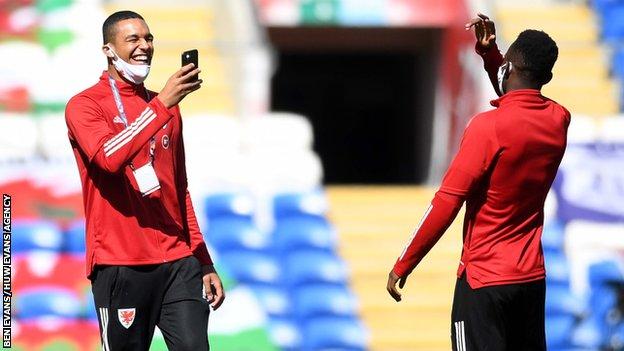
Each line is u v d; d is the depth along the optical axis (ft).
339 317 118.11
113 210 59.26
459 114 147.33
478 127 59.36
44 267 114.42
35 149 119.44
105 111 59.11
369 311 119.34
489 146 59.06
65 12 143.13
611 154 127.85
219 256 118.73
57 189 118.42
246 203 122.31
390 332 117.70
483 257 60.39
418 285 122.21
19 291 112.57
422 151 167.22
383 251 125.90
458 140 147.43
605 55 152.35
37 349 110.01
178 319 59.82
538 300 61.11
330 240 123.85
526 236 60.59
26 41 138.92
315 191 124.88
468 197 60.49
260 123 124.26
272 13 157.38
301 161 124.57
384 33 163.84
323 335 115.85
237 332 114.11
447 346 117.08
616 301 120.88
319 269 120.98
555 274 121.80
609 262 123.24
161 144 60.29
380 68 185.47
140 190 58.39
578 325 119.44
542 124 59.41
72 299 113.09
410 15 156.97
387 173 187.93
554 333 118.83
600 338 119.24
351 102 191.52
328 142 192.03
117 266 59.11
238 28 139.74
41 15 142.20
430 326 118.73
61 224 117.19
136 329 59.93
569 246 123.95
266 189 123.44
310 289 119.34
